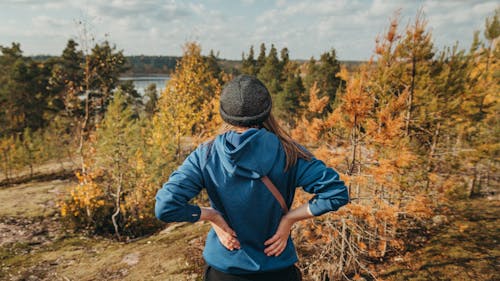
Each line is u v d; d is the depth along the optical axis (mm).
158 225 14133
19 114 37250
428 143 9516
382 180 6332
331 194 1101
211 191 1181
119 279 8969
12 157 23766
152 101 41156
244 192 1135
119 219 13953
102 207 13961
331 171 1164
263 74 57469
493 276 8031
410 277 8172
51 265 10219
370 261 8898
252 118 1159
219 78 41875
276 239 1180
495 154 11820
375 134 6402
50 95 37312
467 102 9836
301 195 5906
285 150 1170
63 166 26922
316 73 43219
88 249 11547
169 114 15891
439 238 10195
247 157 1103
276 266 1192
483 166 16172
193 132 17031
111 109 12617
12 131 35562
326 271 7297
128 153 12703
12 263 10359
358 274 7953
